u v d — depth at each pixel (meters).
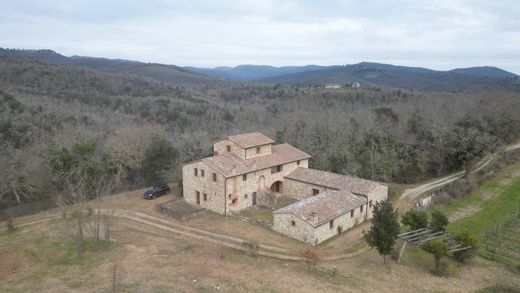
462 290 33.72
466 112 97.31
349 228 48.69
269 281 32.38
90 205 55.91
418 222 42.75
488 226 52.62
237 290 30.50
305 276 33.94
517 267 39.47
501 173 75.19
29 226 49.38
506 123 95.88
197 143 80.56
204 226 48.41
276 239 44.72
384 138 82.50
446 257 41.03
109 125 100.00
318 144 82.25
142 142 74.06
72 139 73.06
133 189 65.44
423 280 35.25
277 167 58.44
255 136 59.72
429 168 81.31
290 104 133.25
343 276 34.75
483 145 77.62
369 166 69.44
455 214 56.50
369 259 39.56
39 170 61.25
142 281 31.94
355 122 97.38
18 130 76.56
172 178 66.12
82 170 59.41
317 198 48.53
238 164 54.03
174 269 34.38
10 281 33.84
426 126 89.38
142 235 44.16
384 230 36.78
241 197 53.47
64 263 36.88
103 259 37.06
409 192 64.25
